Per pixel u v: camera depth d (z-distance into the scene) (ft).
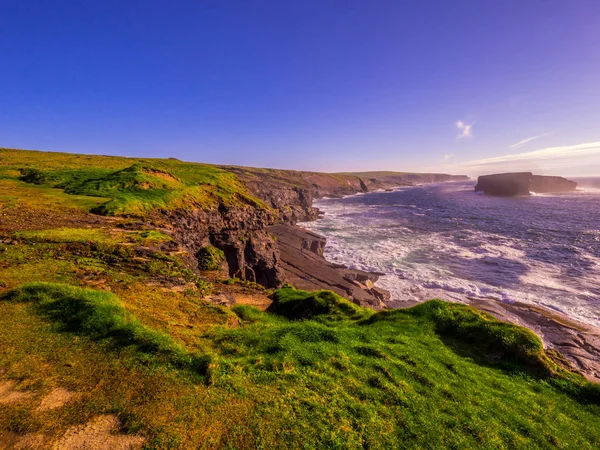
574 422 32.63
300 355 33.71
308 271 156.15
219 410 23.39
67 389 23.71
